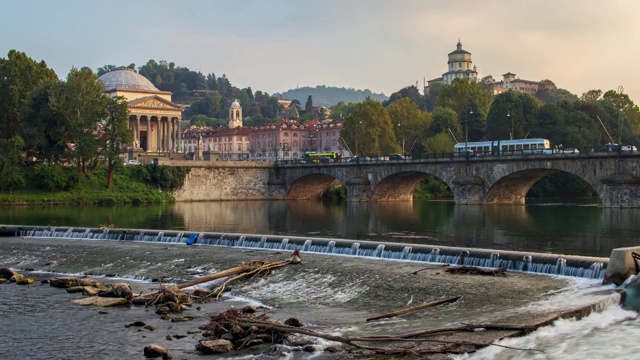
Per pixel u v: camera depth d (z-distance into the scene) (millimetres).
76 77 151000
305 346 33062
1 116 154125
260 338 34375
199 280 50094
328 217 111250
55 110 143500
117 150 150375
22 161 150000
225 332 35656
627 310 39000
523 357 30703
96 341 35938
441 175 138000
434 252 55344
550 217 102312
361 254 59375
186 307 43531
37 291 49219
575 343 32531
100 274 57906
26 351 34531
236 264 57156
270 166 178000
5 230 81312
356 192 153250
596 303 38781
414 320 38156
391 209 130750
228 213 122312
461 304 41469
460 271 50219
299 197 180250
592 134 187750
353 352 32125
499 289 44375
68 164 156750
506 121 192750
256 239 66688
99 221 103250
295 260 55781
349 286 47844
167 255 62719
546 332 34406
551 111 191250
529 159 122375
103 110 150500
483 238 75312
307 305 43844
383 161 149125
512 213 112000
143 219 107688
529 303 40219
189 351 33562
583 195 180625
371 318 38875
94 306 43969
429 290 45312
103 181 154375
